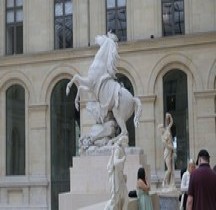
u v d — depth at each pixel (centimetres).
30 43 3853
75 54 3653
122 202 1367
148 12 3569
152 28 3550
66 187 3669
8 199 3744
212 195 1064
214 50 3338
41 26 3841
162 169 3378
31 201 3684
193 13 3462
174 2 3553
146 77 3481
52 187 3681
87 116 3550
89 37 3716
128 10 3622
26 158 3741
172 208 2266
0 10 3988
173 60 3425
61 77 3722
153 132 3431
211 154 3291
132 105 1956
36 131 3731
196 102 3359
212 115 3309
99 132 1919
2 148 3841
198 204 1061
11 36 3953
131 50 3512
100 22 3700
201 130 3331
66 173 3688
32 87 3769
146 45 3475
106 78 1931
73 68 3666
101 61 1962
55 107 3744
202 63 3359
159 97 3459
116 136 1953
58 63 3712
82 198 1769
